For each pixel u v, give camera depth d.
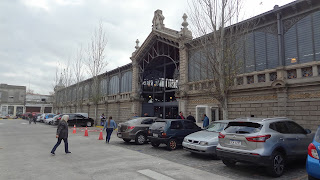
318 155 4.57
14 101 61.50
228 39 12.25
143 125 12.62
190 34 19.05
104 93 32.31
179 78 19.95
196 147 8.39
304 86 11.46
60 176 6.02
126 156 8.87
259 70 13.55
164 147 11.55
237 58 13.43
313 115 11.03
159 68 25.00
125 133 12.24
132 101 25.58
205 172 6.55
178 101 20.56
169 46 21.72
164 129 10.53
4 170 6.59
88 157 8.62
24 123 33.31
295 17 12.30
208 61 12.81
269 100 12.90
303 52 11.78
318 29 11.31
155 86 25.17
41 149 10.32
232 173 6.56
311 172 4.62
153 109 24.88
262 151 5.93
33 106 64.81
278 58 12.69
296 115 11.62
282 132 6.64
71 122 26.66
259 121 6.44
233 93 14.90
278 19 12.77
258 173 6.57
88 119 27.80
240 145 6.35
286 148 6.48
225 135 6.82
